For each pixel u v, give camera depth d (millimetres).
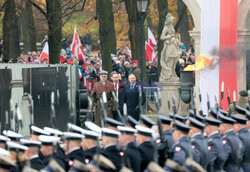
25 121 32000
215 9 40812
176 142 18375
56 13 50094
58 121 33188
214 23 40938
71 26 95438
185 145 18141
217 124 19953
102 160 16594
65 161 18422
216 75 40906
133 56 58219
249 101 25047
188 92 41281
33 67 32219
